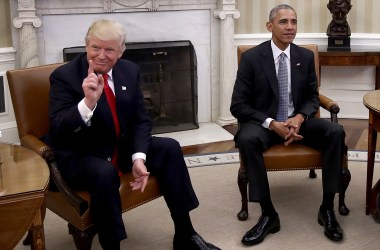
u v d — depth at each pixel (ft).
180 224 7.88
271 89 9.14
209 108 15.62
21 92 7.90
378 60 14.28
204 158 12.64
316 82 9.56
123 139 7.74
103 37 6.87
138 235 8.78
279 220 8.87
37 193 5.40
